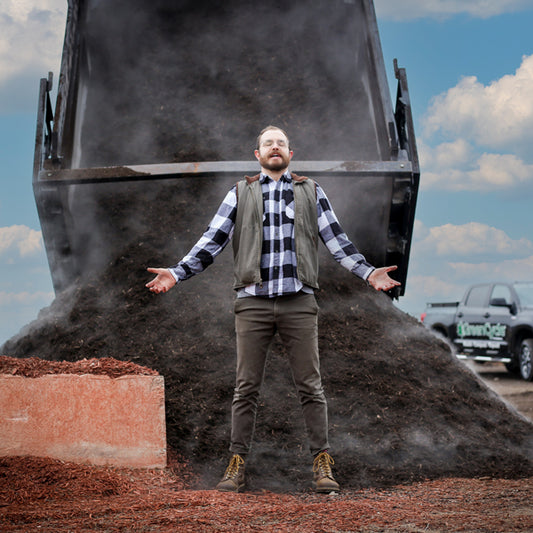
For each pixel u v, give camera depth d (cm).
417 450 372
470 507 273
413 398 423
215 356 441
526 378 1023
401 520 244
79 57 639
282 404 403
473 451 381
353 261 326
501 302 1081
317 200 332
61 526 232
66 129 578
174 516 246
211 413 391
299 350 317
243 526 233
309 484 335
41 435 325
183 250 548
